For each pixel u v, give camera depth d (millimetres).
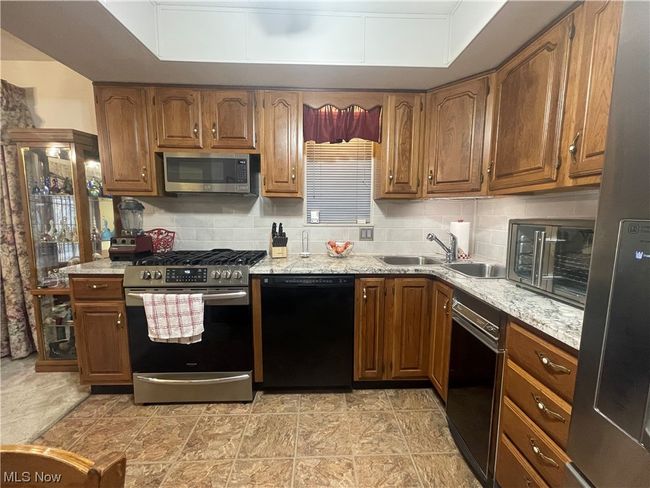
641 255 573
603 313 664
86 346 1902
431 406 1872
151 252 2238
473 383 1376
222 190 2121
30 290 2377
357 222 2531
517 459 1096
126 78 1968
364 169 2508
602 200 660
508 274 1479
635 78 580
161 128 2064
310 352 1952
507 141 1646
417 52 1759
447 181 2029
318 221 2523
